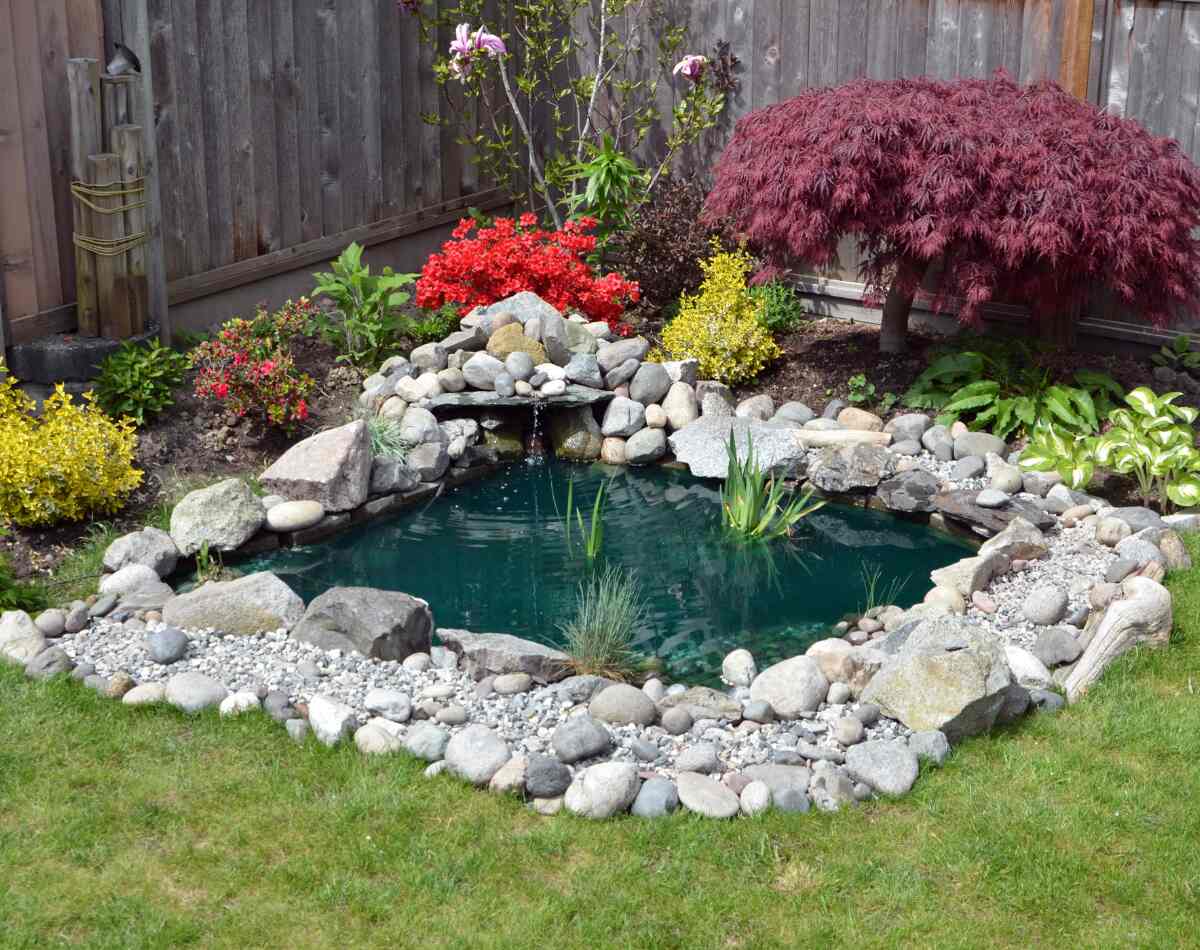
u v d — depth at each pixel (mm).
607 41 9281
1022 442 7137
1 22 6391
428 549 6406
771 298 8547
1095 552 5895
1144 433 6488
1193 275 6855
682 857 3996
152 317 7332
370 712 4664
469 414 7469
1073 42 7684
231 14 7691
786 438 7152
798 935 3707
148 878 3863
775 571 6215
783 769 4363
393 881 3869
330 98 8453
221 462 6820
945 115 7047
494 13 9500
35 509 5902
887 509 6863
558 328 7789
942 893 3873
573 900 3807
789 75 8805
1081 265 6801
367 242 8930
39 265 6820
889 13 8328
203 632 5188
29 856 3934
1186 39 7391
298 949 3621
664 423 7559
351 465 6539
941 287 7227
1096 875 3934
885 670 4762
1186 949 3650
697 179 9273
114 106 6809
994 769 4422
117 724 4574
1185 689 4891
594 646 5191
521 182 10055
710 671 5281
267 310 8344
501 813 4184
